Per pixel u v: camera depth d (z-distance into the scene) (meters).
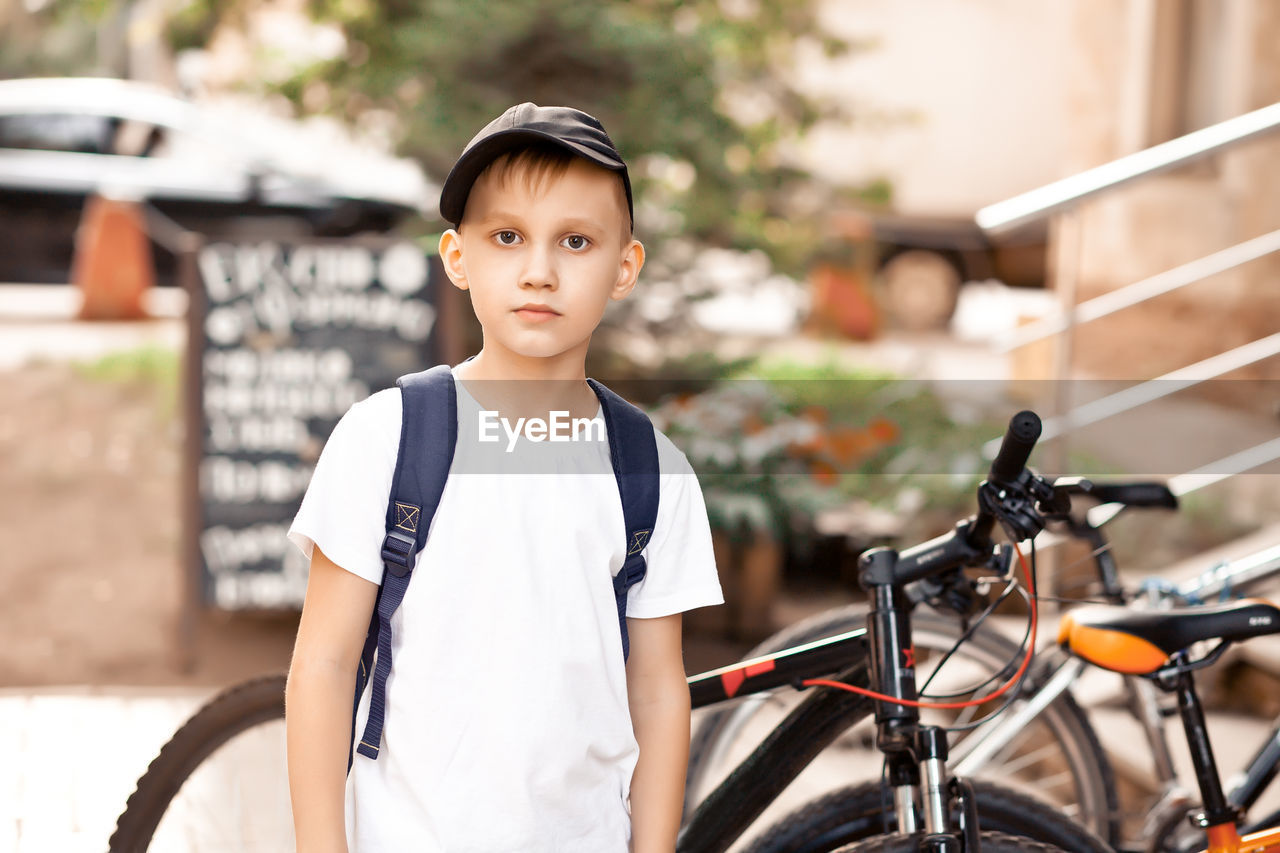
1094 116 7.34
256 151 8.41
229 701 2.19
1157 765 2.61
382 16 5.15
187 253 4.07
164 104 8.72
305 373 4.12
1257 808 2.87
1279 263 6.16
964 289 11.59
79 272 9.06
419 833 1.32
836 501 4.48
